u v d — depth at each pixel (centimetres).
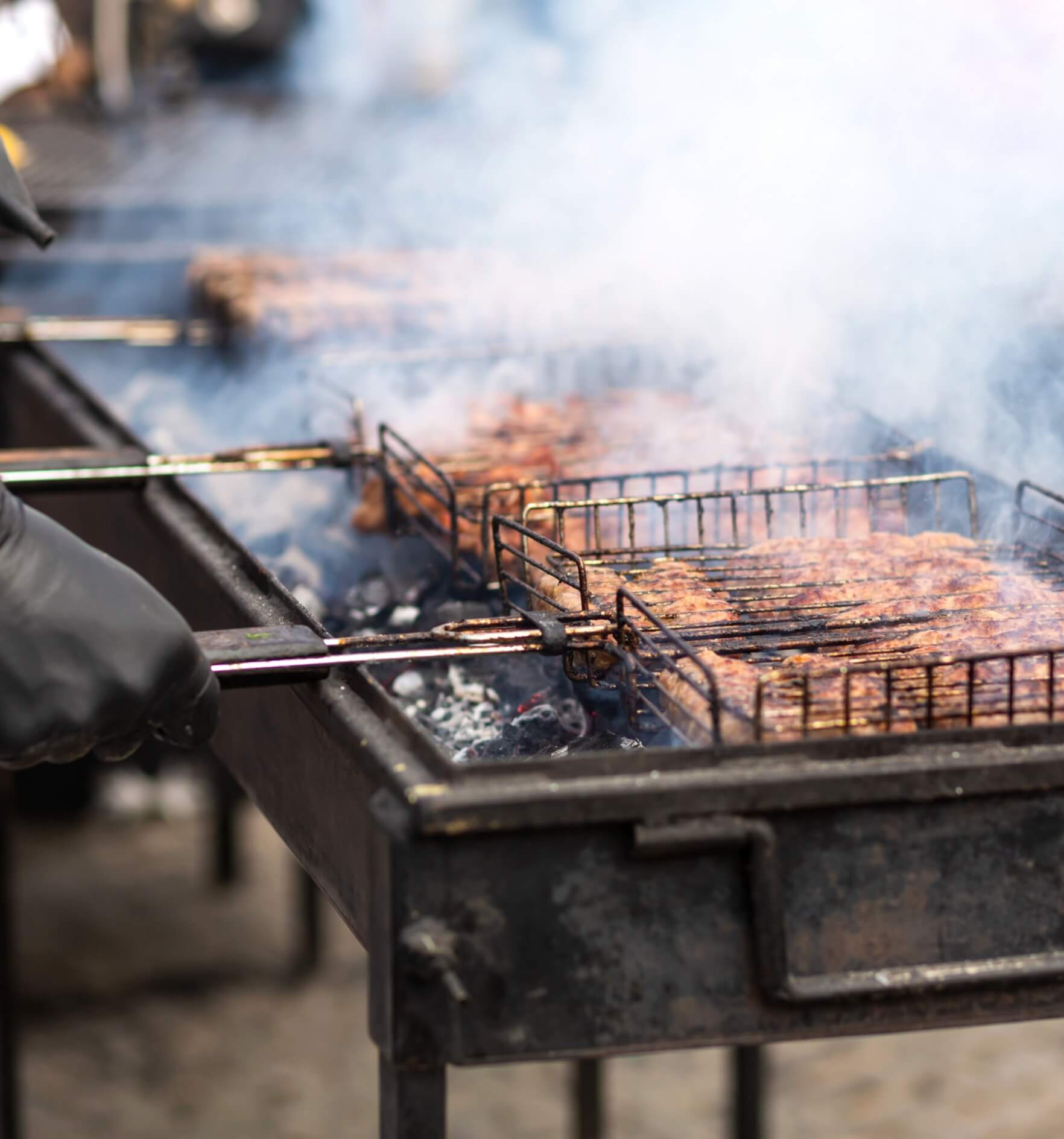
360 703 240
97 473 361
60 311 673
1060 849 225
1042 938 226
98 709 230
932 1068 665
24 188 253
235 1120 626
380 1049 221
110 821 894
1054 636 268
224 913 798
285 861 859
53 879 827
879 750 217
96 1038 683
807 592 292
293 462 380
